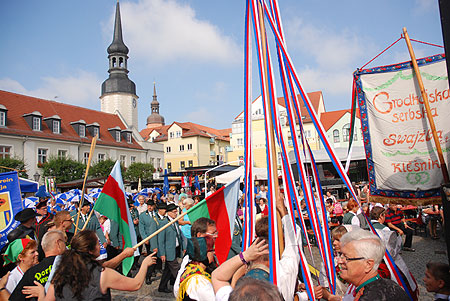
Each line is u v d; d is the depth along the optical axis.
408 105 4.05
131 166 38.91
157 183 31.47
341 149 14.18
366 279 2.10
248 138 2.68
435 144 3.85
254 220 2.56
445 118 3.86
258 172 15.27
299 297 2.37
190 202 6.79
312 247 9.12
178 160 57.47
